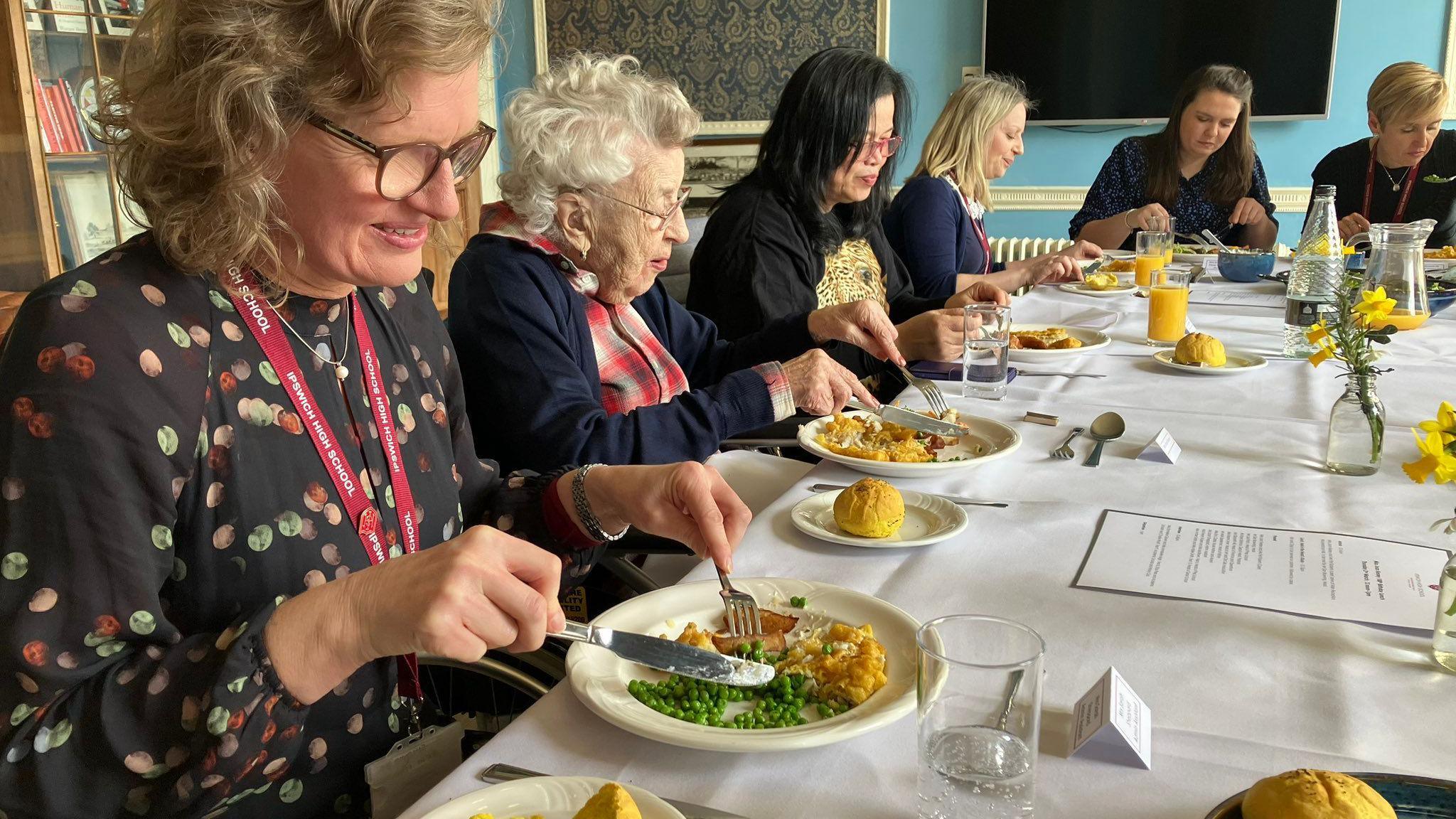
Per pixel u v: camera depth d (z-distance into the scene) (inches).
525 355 59.5
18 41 132.1
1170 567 38.8
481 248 62.1
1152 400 66.8
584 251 64.5
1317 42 176.7
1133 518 44.3
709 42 208.5
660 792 26.1
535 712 30.0
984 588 37.8
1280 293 109.6
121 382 29.5
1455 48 170.7
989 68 193.9
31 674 27.8
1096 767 26.6
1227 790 25.5
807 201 95.0
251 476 33.0
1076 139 195.6
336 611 27.8
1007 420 62.9
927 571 39.5
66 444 28.4
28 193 136.8
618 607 35.8
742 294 92.4
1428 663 31.4
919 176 139.3
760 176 97.0
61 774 27.7
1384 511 44.6
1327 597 35.6
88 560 28.3
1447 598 30.5
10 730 27.9
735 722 28.5
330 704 35.3
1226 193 161.2
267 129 30.0
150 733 27.6
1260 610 34.9
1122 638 33.5
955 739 23.5
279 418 34.0
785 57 204.7
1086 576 38.3
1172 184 162.1
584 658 31.4
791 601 36.1
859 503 42.4
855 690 29.7
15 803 27.8
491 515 45.6
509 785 25.0
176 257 31.6
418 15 29.7
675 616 36.0
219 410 32.4
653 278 68.2
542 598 28.5
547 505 45.0
